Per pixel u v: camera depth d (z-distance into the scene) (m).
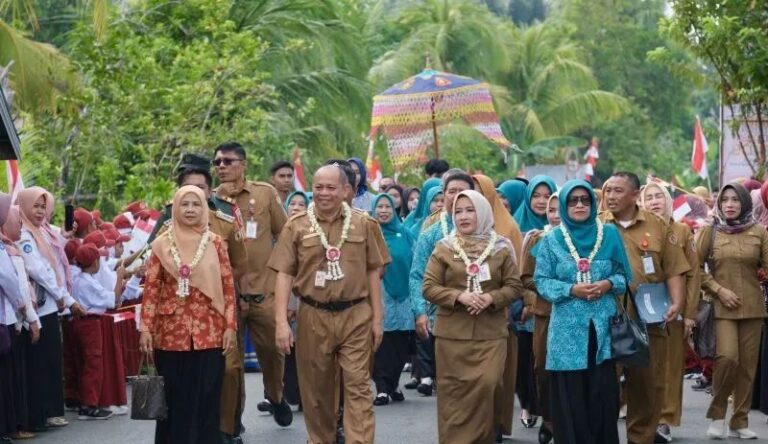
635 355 11.12
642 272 12.60
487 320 11.71
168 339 11.34
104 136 23.12
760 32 20.80
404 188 22.53
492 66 55.34
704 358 13.93
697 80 23.55
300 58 35.38
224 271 11.51
